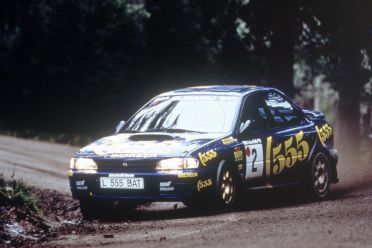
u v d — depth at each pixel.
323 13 40.75
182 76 54.44
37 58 52.81
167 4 50.91
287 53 41.50
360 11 40.34
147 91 55.44
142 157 20.59
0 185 23.48
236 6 44.34
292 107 24.98
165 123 22.75
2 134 50.44
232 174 21.77
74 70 53.56
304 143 24.52
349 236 15.29
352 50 42.06
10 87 53.78
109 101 55.75
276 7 41.09
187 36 52.28
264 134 23.06
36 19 52.00
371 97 50.34
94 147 21.80
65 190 28.69
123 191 20.80
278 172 23.45
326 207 21.00
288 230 16.50
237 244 15.09
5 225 19.98
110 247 16.11
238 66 50.59
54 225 21.91
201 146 20.81
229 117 22.41
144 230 18.58
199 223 19.09
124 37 54.56
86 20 53.47
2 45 52.31
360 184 29.19
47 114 55.56
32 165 34.84
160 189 20.41
